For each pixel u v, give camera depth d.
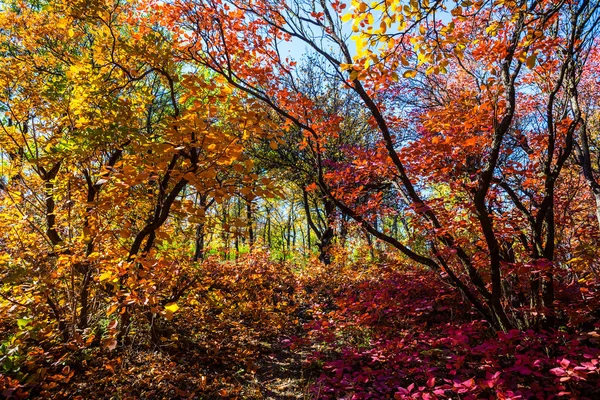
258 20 5.35
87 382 3.59
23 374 3.08
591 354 3.04
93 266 3.95
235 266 8.16
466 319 5.73
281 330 6.43
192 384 4.07
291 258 14.14
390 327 5.45
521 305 5.02
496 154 3.94
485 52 4.12
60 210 4.45
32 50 5.89
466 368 4.21
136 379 3.83
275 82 5.88
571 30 4.14
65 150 3.91
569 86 4.67
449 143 4.35
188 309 5.89
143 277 3.64
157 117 8.20
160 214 4.15
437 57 3.15
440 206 4.86
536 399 3.45
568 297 5.22
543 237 5.31
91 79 3.97
